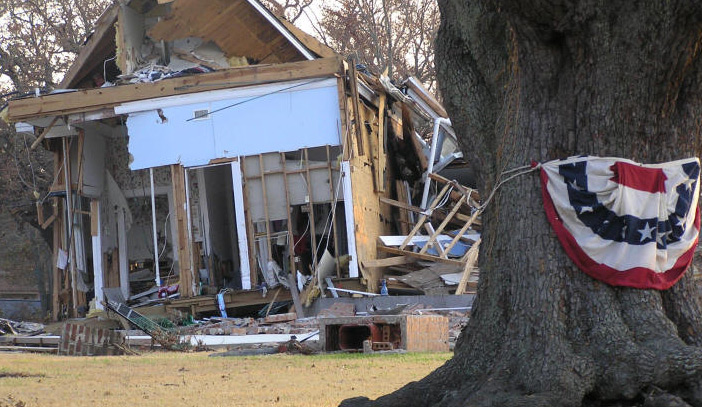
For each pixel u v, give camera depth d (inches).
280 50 1631.4
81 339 1052.5
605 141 467.8
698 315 477.1
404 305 1278.3
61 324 1478.8
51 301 2416.3
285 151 1497.3
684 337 472.1
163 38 1653.5
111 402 593.3
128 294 1701.5
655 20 444.5
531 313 463.8
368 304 1374.3
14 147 2433.6
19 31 2564.0
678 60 454.9
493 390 440.5
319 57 1598.2
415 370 734.5
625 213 462.0
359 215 1508.4
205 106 1526.8
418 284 1472.7
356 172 1517.0
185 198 1528.1
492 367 470.9
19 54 2534.5
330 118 1492.4
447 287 1455.5
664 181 469.4
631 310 461.4
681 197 473.4
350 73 1482.5
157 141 1535.4
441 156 1929.1
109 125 1760.6
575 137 473.1
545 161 476.1
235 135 1514.5
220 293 1498.5
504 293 482.6
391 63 2591.0
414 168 1879.9
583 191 464.4
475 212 1646.2
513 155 487.5
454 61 532.4
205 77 1521.9
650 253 463.2
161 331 1197.7
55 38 2613.2
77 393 645.9
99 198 1711.4
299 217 1626.5
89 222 1769.2
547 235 470.3
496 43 507.5
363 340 979.3
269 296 1496.1
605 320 454.6
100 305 1587.1
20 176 2370.8
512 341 466.9
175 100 1530.5
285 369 782.5
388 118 1827.0
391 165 1833.2
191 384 693.9
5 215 2503.7
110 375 774.5
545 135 478.0
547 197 472.4
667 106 472.4
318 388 639.1
